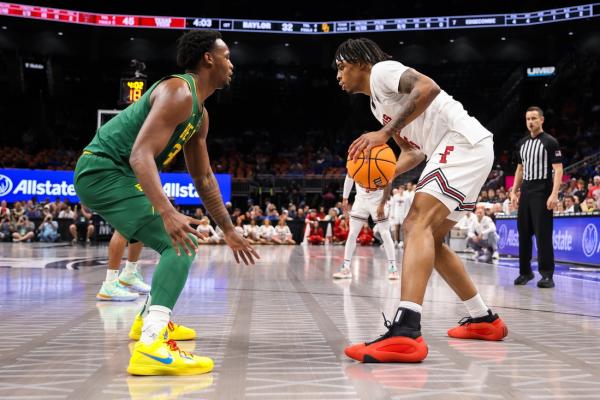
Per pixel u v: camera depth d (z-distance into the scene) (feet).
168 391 5.29
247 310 11.05
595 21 71.36
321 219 59.16
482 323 8.23
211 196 7.75
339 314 10.59
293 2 81.76
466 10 77.61
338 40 80.79
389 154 8.29
